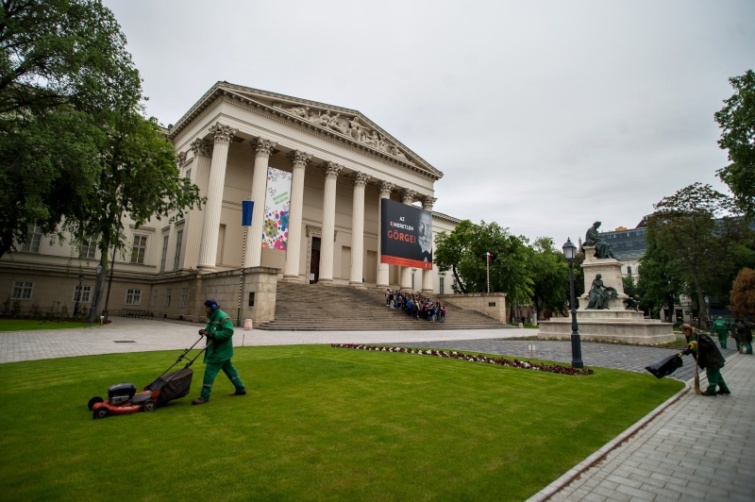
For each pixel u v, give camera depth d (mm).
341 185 48625
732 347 23047
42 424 5613
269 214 34031
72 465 4324
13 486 3830
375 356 13070
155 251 40562
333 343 17219
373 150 44469
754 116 20969
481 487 4094
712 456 5324
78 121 18906
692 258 45594
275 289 25172
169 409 6543
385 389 8266
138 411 6344
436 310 34719
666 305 63688
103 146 21500
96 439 5094
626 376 10812
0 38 19156
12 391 7324
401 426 5918
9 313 31281
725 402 8305
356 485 4035
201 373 9320
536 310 63062
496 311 43344
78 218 24391
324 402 7117
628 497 4160
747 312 43969
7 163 17188
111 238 25484
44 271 34250
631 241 93812
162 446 4926
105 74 21391
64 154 17781
